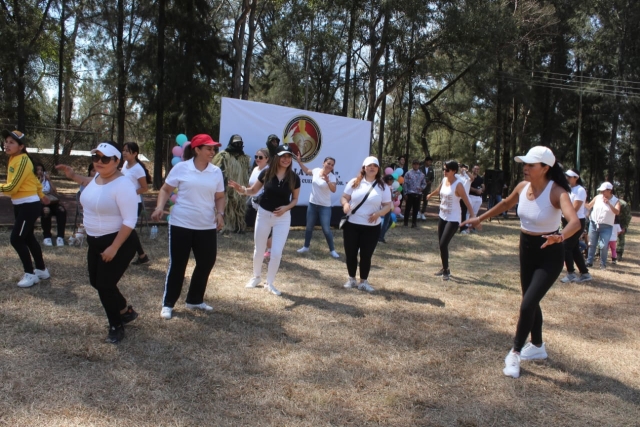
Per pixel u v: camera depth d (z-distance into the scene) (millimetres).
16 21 20625
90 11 23656
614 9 32219
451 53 22656
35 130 27109
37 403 3246
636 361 4734
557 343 5094
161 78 21188
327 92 29047
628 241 13844
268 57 31047
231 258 7969
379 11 21688
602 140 39062
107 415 3180
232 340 4535
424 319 5543
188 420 3193
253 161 10594
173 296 5012
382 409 3512
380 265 8383
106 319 4820
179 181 4895
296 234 10773
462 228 4918
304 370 4043
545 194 4105
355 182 6449
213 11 27562
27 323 4551
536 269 4258
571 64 35562
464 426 3381
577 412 3680
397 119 38000
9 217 11164
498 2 23469
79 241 7992
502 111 34938
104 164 3992
